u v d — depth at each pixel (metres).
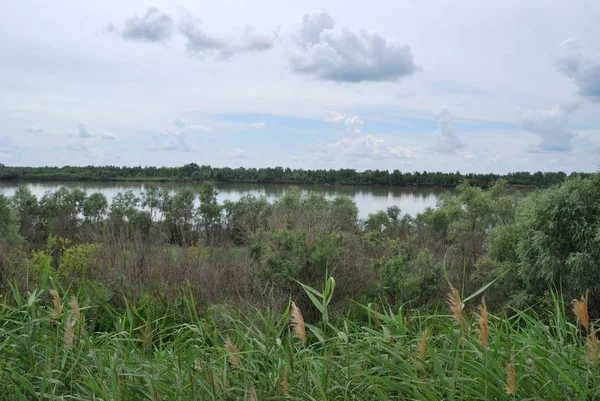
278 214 12.24
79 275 8.30
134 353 3.52
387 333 3.07
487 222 10.71
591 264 6.75
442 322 3.80
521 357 2.46
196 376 2.89
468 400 2.48
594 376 2.33
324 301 3.11
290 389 2.68
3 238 11.66
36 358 3.37
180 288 7.34
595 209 7.17
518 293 7.76
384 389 2.75
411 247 8.39
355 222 14.23
